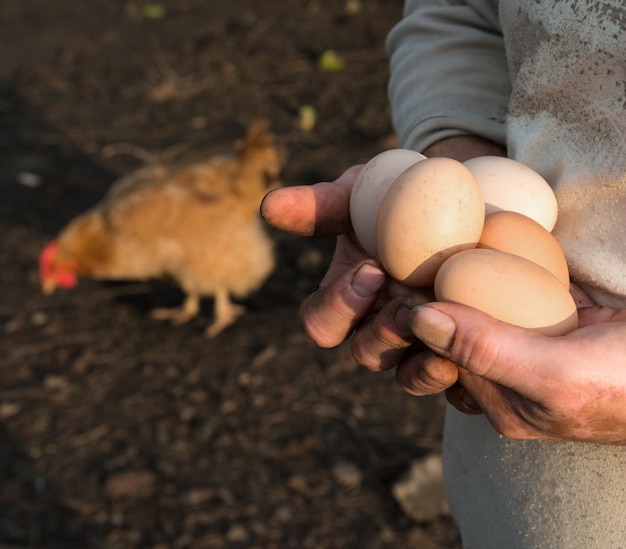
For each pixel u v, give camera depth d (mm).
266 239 4160
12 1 7422
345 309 1228
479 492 1411
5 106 5961
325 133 5590
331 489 3189
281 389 3701
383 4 7223
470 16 1522
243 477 3248
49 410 3584
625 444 1136
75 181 5199
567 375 1027
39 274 4465
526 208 1240
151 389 3721
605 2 1120
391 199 1213
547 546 1282
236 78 6281
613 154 1164
